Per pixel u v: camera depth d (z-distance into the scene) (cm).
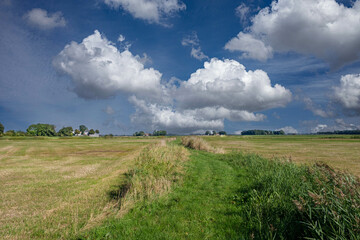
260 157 1638
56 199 793
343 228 366
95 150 2941
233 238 471
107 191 888
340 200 433
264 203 604
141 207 660
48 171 1355
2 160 1914
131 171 1219
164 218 579
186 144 3027
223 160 1730
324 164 865
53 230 542
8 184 1020
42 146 3925
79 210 680
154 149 1717
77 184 1015
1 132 11500
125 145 4066
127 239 472
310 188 623
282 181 784
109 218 585
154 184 855
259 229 491
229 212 621
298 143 4997
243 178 1060
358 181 541
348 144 4488
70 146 3888
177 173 1126
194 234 493
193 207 662
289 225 490
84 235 503
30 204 741
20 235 520
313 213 467
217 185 930
